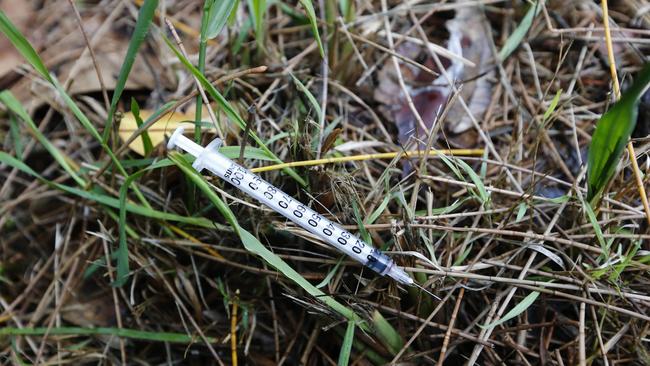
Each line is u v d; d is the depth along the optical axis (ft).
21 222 1.14
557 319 1.01
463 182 1.01
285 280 1.03
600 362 1.00
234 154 0.98
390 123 1.15
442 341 1.01
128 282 1.10
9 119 1.16
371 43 1.12
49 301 1.10
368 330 0.99
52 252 1.13
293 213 0.98
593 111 1.15
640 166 1.06
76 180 1.06
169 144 0.98
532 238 1.00
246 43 1.16
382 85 1.16
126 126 1.12
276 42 1.21
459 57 1.15
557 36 1.18
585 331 1.01
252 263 1.06
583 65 1.17
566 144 1.13
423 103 1.15
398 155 1.02
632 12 1.18
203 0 1.22
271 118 1.13
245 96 1.15
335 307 0.96
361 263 1.00
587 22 1.18
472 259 1.04
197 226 1.07
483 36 1.19
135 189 1.04
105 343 1.09
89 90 1.16
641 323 1.00
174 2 1.22
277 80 1.15
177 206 1.10
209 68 1.17
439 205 1.08
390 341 0.99
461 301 1.03
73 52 1.18
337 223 1.01
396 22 1.21
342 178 1.00
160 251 1.09
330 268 1.03
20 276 1.13
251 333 1.04
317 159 1.02
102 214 1.11
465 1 1.20
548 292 0.97
